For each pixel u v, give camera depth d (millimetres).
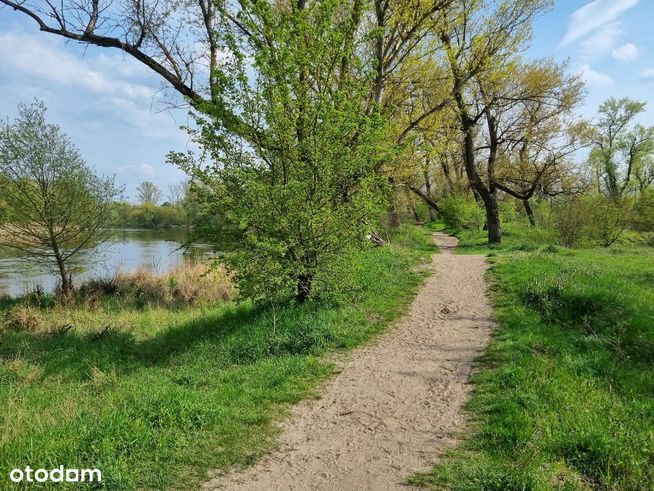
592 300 9180
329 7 8828
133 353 9156
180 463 4469
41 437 4582
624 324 8086
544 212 33688
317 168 8781
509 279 12312
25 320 11391
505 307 10125
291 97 8867
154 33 12102
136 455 4441
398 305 10891
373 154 9570
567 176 23859
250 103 8797
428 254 19031
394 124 11273
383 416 5559
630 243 29078
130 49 12078
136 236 46781
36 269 16484
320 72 9148
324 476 4309
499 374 6469
